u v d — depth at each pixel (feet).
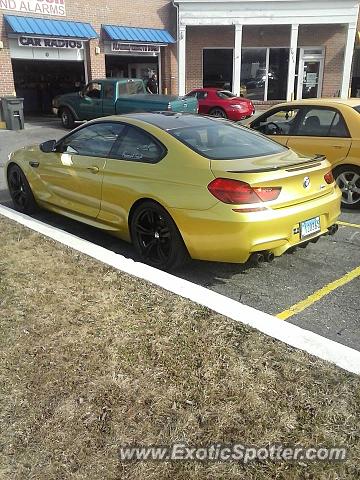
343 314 12.66
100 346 10.37
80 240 16.42
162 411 8.51
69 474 7.34
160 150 15.20
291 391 8.89
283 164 14.11
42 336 10.75
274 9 72.64
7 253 15.40
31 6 57.11
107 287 13.00
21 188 21.43
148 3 69.92
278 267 15.80
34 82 83.46
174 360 9.87
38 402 8.75
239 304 11.93
